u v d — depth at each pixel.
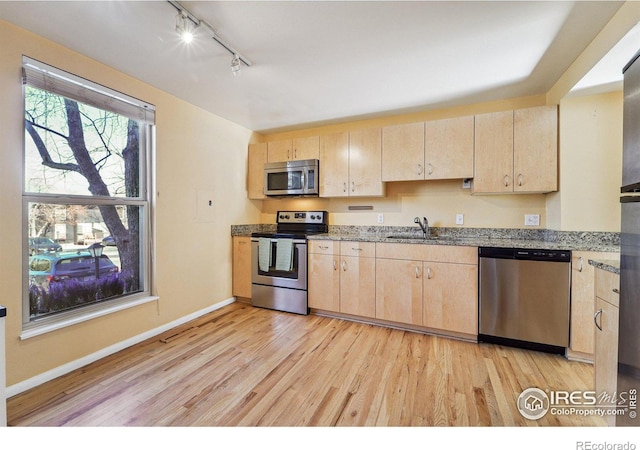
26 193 1.88
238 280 3.62
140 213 2.62
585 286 2.13
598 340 1.52
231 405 1.67
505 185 2.63
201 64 2.23
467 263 2.51
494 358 2.23
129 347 2.41
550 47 1.98
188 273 3.00
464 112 3.07
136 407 1.65
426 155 2.93
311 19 1.70
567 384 1.88
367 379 1.94
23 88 1.83
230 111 3.24
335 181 3.37
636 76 1.05
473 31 1.81
